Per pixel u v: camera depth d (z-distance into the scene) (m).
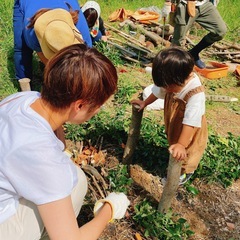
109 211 1.81
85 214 2.83
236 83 5.35
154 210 2.80
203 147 2.94
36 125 1.56
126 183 3.08
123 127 3.75
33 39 3.39
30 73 4.38
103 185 3.04
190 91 2.59
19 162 1.51
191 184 3.27
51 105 1.56
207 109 4.62
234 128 4.25
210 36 5.17
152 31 7.14
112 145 3.60
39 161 1.50
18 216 1.86
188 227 2.75
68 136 3.59
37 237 2.00
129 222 2.80
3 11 6.88
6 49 5.40
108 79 1.52
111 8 8.37
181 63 2.39
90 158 3.39
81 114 1.60
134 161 3.43
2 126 1.61
